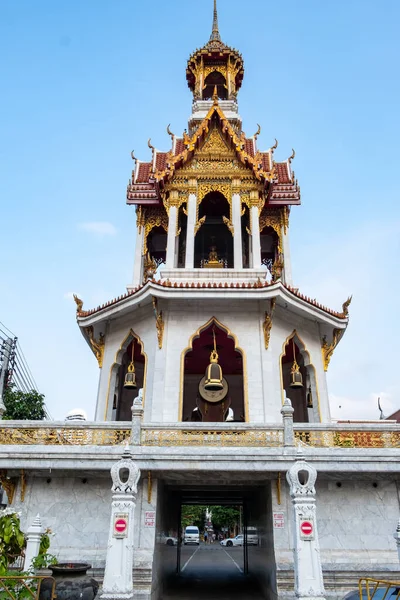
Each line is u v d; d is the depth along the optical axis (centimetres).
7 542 1336
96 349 2345
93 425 1656
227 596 1916
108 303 2206
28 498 1645
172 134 2894
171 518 2230
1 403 1770
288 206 2761
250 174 2564
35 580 1220
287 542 1574
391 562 1558
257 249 2417
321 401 2203
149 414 1967
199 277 2309
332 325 2288
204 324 2139
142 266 2541
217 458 1545
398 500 1653
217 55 3166
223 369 2816
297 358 2567
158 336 2091
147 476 1627
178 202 2520
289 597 1500
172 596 1905
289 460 1541
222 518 7800
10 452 1572
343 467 1552
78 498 1645
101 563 1542
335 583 1521
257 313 2155
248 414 1961
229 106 3033
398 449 1583
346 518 1622
